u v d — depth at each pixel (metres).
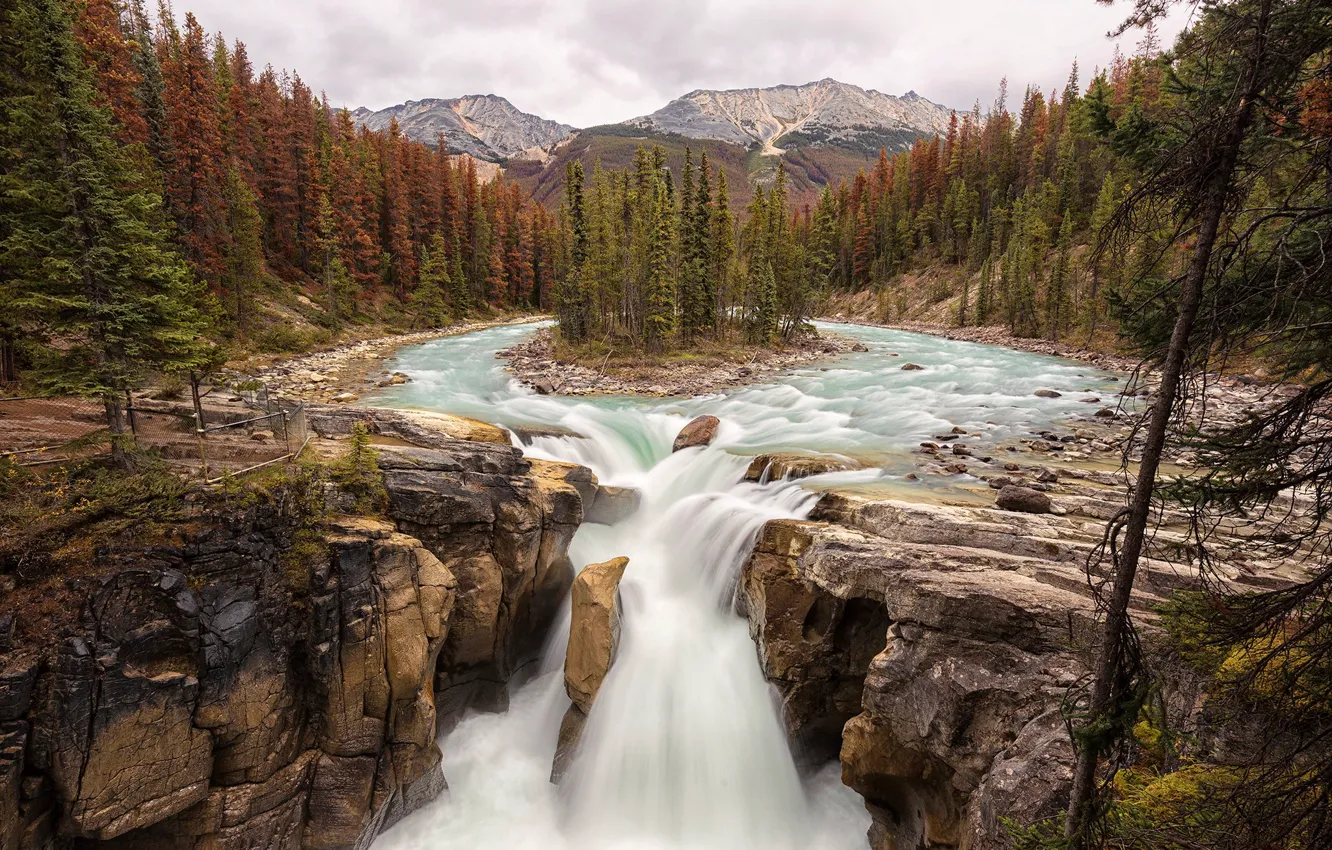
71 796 10.48
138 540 11.59
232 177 49.59
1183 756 8.27
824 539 15.62
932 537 15.68
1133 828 6.67
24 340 13.84
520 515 17.08
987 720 11.01
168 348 14.12
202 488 12.65
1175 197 5.86
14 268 13.49
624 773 15.52
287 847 12.95
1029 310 76.38
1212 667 8.38
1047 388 42.81
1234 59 5.44
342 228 71.31
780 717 15.84
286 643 12.98
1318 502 5.65
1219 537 14.51
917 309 104.88
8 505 11.42
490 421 30.02
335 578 13.34
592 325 62.22
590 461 26.86
